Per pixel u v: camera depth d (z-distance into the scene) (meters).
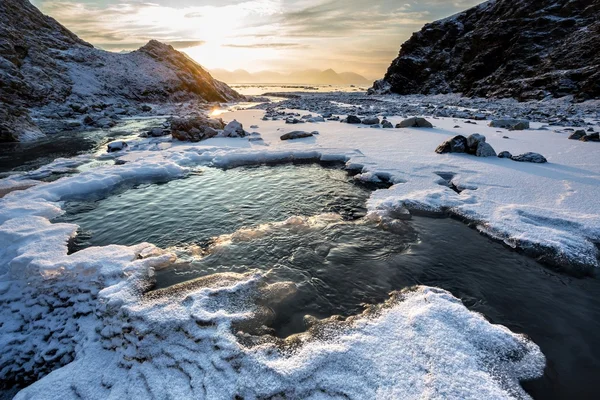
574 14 47.53
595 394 4.00
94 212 10.30
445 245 7.73
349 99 58.06
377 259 7.27
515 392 3.92
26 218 9.23
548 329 5.17
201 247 8.08
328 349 4.48
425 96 61.38
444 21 72.50
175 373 4.32
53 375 4.57
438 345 4.52
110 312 5.47
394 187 11.09
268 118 29.55
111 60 51.69
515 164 13.00
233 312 5.42
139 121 33.56
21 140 22.64
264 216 9.82
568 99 35.34
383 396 3.80
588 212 8.45
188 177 13.74
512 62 48.09
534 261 6.98
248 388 3.93
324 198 11.05
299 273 6.77
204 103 52.59
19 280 6.70
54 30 48.50
